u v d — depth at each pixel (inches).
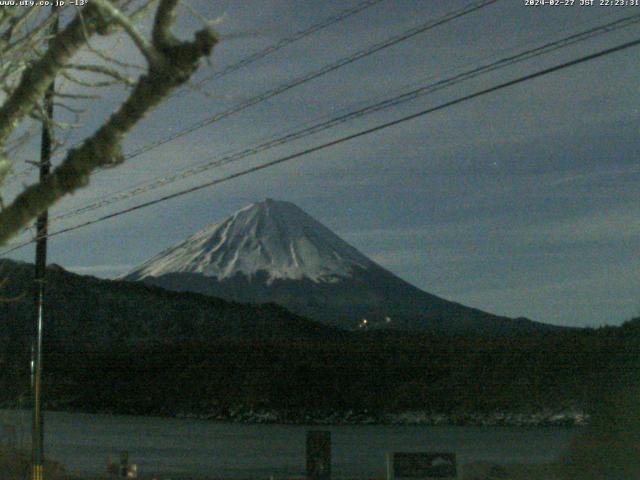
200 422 1895.9
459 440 1363.2
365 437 1454.2
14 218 170.2
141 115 165.3
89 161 167.9
